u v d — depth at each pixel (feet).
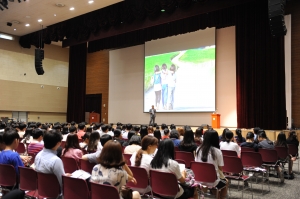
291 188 17.29
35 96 60.44
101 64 61.57
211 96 43.29
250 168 16.06
